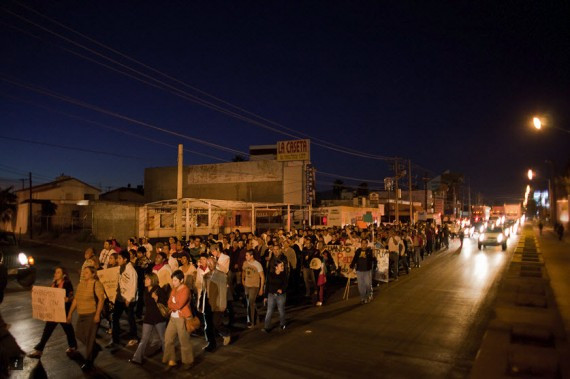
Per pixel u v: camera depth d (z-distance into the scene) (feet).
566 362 22.39
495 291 47.26
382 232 66.08
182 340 24.91
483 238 102.32
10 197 141.59
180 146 69.21
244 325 34.55
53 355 27.37
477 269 66.23
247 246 43.04
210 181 168.25
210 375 23.82
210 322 28.35
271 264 33.22
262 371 24.20
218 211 118.42
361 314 37.37
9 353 26.96
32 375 23.99
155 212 102.12
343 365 24.84
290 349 27.96
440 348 27.63
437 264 74.18
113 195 177.37
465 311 37.73
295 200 156.15
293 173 157.38
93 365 25.52
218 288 28.55
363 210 133.18
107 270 29.50
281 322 32.89
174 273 25.55
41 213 141.90
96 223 103.86
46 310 26.53
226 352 27.66
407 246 65.26
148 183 177.58
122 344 29.71
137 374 24.14
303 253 45.21
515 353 21.98
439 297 44.24
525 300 34.06
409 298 44.04
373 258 43.06
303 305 42.01
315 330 32.45
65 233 118.62
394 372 23.59
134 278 29.86
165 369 24.89
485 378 20.13
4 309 39.91
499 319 29.37
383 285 52.37
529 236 150.30
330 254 50.01
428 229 91.40
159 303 25.68
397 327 32.81
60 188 162.40
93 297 25.58
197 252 44.37
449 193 305.94
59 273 27.78
